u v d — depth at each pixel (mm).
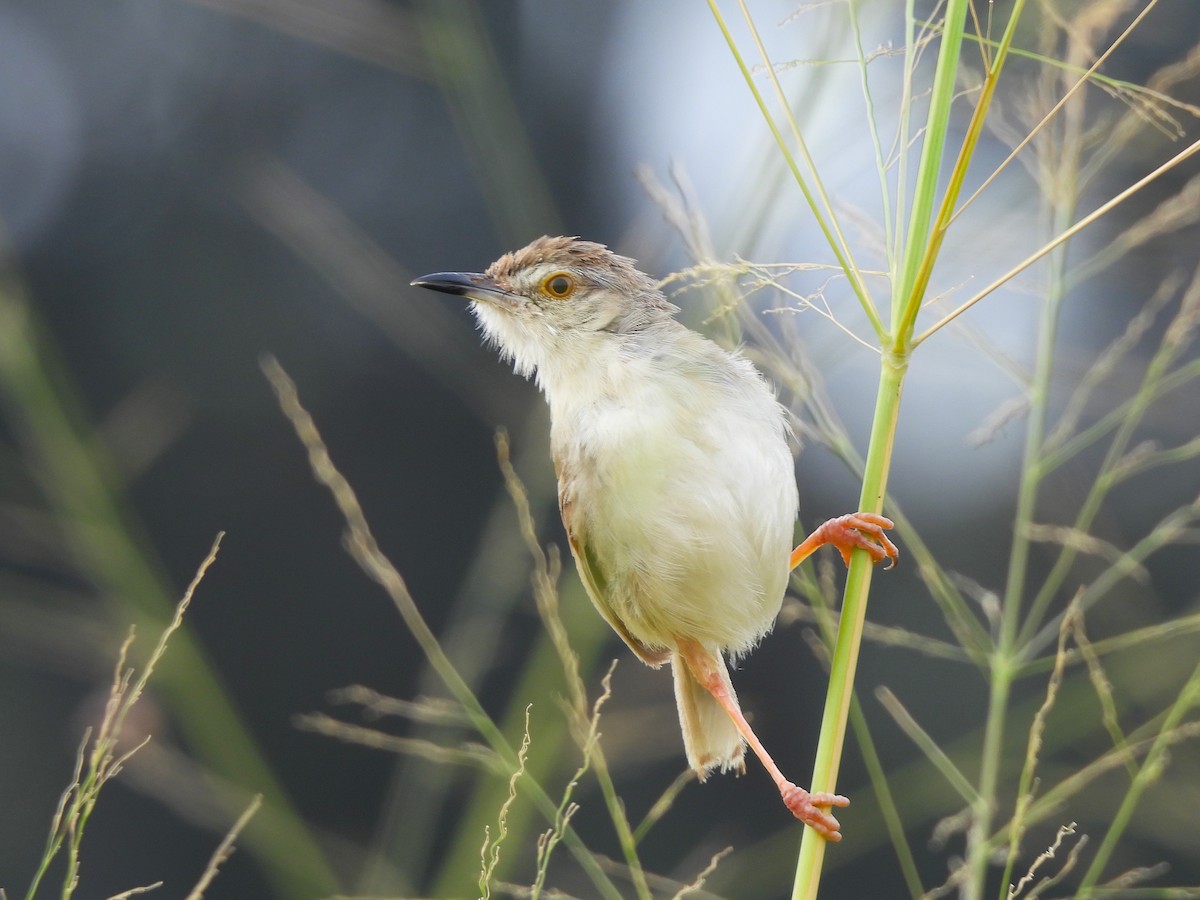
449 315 12273
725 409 7395
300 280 18469
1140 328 7695
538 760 9930
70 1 19406
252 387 18062
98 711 10234
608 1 17812
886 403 5793
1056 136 8031
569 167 17484
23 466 12117
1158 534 7422
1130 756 6805
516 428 12000
